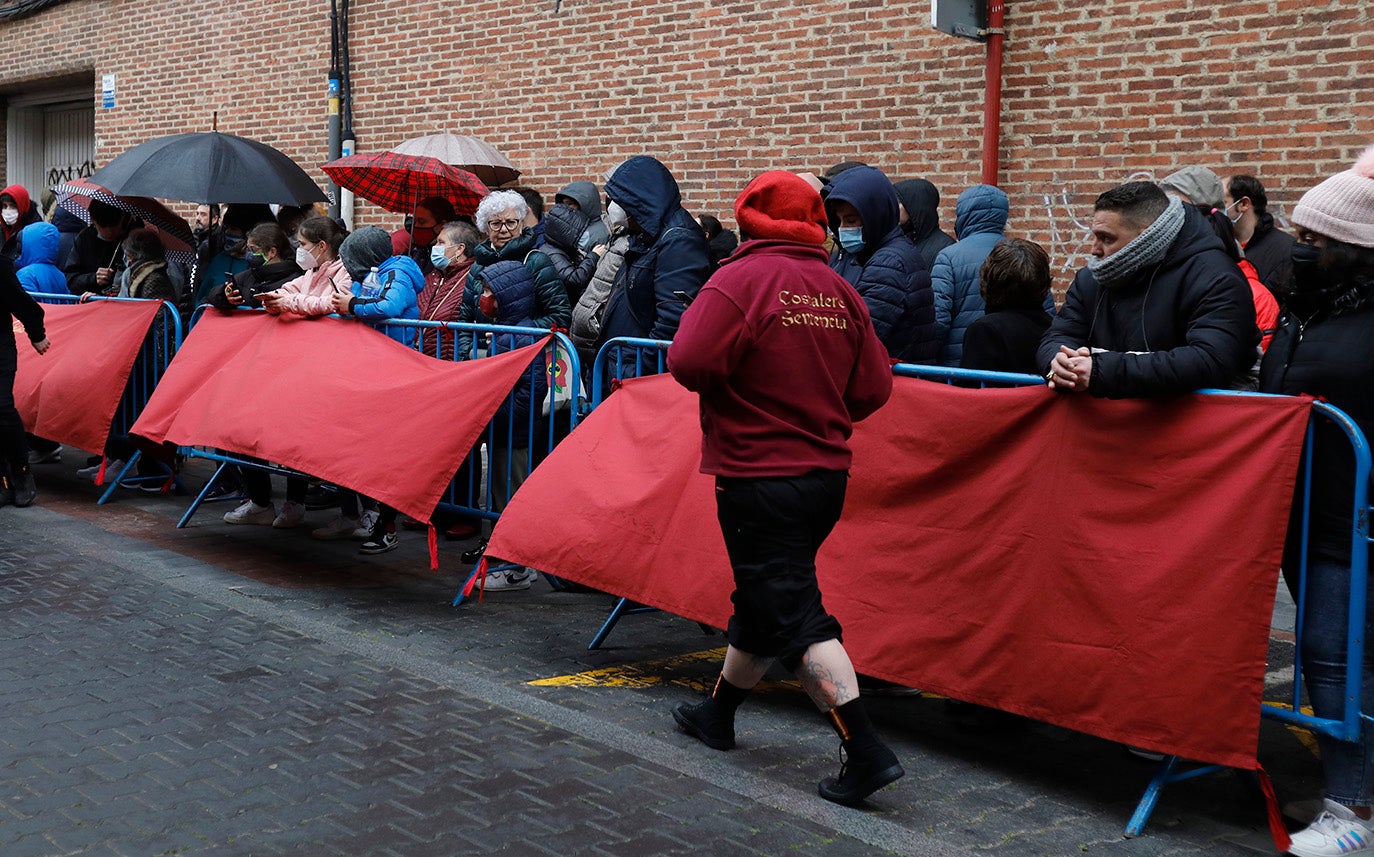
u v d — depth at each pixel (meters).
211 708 4.55
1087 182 7.74
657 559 5.01
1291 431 3.62
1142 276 4.01
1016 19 7.94
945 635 4.25
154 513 8.00
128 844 3.49
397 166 7.99
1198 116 7.32
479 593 6.09
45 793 3.81
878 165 8.65
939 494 4.35
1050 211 7.91
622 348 5.84
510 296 6.72
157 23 13.97
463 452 5.92
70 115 16.42
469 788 3.92
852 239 5.42
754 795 3.95
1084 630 3.93
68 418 8.14
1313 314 3.80
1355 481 3.60
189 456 7.93
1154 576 3.80
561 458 5.47
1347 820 3.66
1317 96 6.91
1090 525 3.95
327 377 6.48
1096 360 3.84
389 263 6.83
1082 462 4.00
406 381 6.20
